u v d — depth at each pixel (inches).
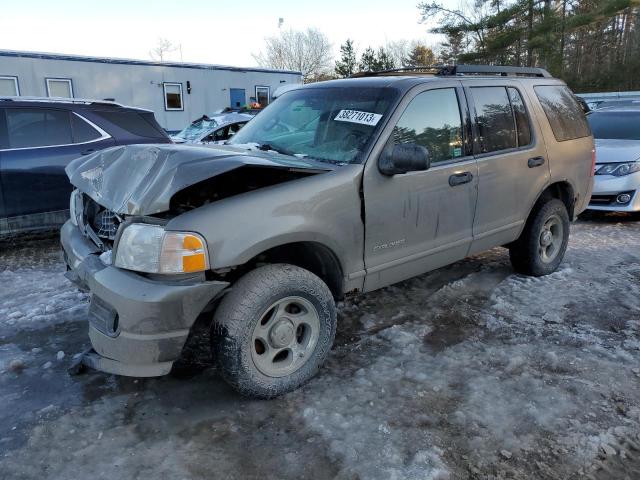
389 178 135.9
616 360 138.0
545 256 200.4
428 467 98.3
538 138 183.2
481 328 157.9
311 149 144.7
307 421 112.7
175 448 105.0
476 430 109.9
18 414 115.5
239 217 110.5
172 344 107.2
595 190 295.9
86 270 115.7
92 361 114.3
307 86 171.5
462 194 155.9
